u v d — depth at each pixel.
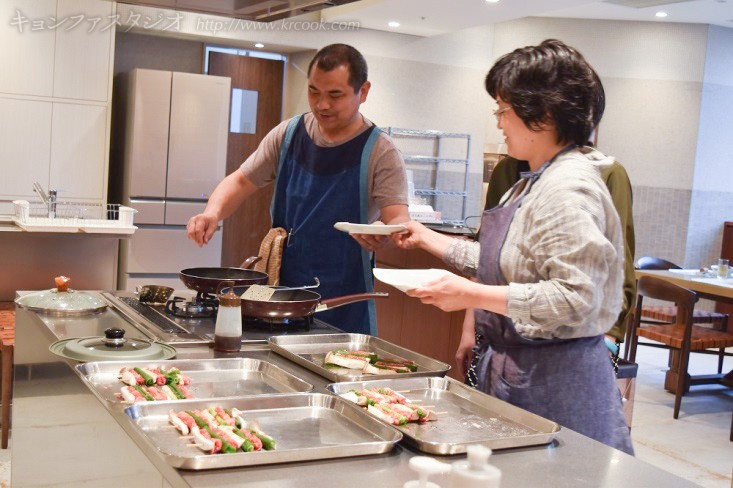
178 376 1.86
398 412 1.68
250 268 2.92
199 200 6.85
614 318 1.80
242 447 1.41
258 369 2.03
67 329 2.29
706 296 5.49
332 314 2.85
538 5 6.22
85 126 6.46
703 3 7.38
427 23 7.39
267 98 8.04
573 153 1.84
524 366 1.87
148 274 6.76
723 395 5.90
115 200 7.19
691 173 8.53
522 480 1.37
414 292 1.72
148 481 1.44
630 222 2.40
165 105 6.60
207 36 7.21
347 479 1.33
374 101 8.18
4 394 3.71
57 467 2.01
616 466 1.47
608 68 8.67
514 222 1.85
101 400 1.66
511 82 1.82
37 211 5.45
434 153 8.64
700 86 8.45
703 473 4.18
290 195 2.97
